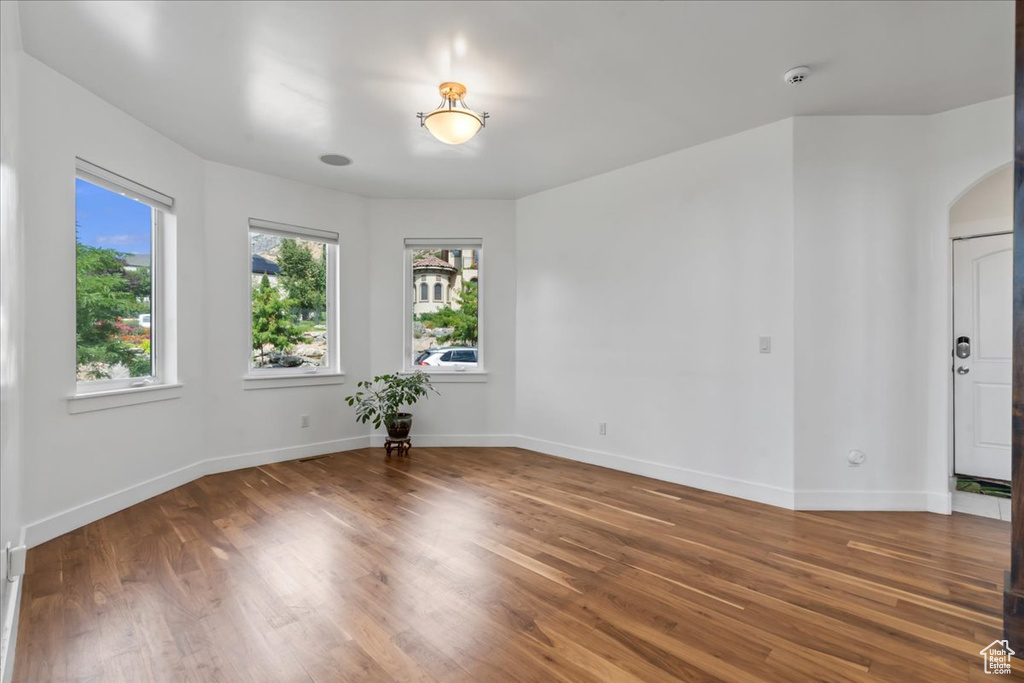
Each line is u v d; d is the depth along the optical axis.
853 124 3.03
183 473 3.51
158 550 2.42
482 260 4.80
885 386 3.02
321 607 1.92
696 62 2.47
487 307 4.77
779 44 2.32
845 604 1.95
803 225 3.05
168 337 3.44
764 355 3.19
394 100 2.84
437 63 2.47
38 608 1.89
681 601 1.98
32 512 2.46
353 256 4.64
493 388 4.79
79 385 2.85
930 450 3.00
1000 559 2.35
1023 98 1.63
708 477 3.44
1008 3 2.02
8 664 1.48
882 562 2.32
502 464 4.12
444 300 4.89
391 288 4.77
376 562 2.30
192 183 3.59
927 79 2.61
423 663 1.60
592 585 2.10
